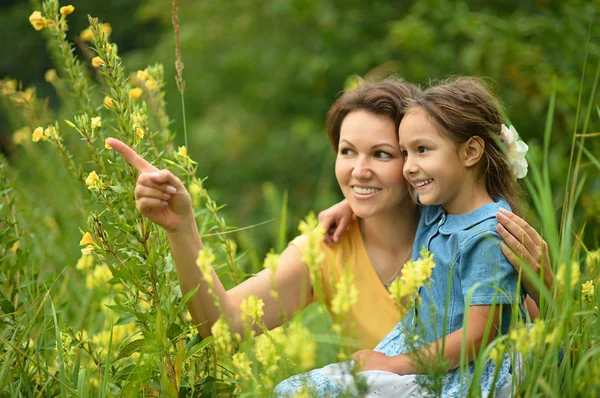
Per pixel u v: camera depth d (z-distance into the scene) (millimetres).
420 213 2645
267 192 4359
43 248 3246
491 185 2445
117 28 10570
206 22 8977
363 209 2543
